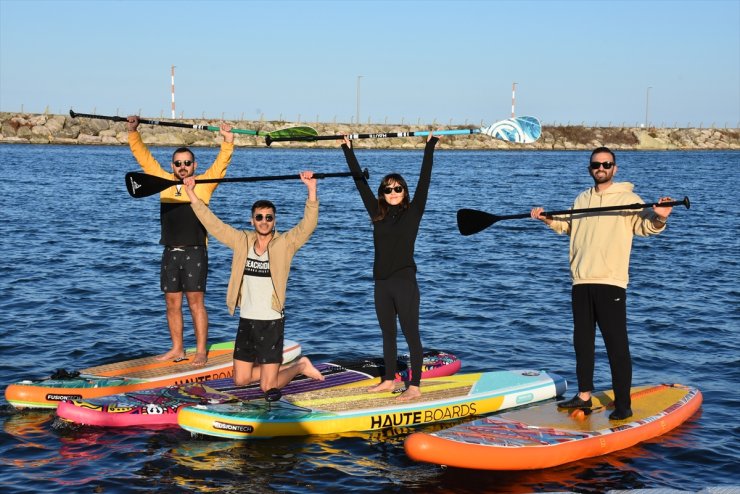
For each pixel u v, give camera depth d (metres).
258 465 6.47
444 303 12.56
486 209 27.48
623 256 6.99
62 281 13.77
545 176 47.75
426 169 7.61
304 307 12.27
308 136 7.98
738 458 6.64
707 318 11.53
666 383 8.56
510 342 10.37
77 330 10.62
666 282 14.18
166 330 10.75
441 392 7.86
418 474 6.34
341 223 23.00
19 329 10.55
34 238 18.70
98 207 26.23
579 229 7.17
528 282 14.27
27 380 7.97
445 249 18.00
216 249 17.73
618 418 7.14
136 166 49.44
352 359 8.84
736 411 7.77
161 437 7.05
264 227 7.06
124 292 13.05
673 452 6.77
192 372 8.38
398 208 7.47
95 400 7.48
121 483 6.11
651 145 111.19
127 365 8.55
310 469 6.41
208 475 6.27
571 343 10.33
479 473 6.36
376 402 7.52
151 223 22.22
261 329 7.20
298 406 7.37
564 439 6.64
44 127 80.50
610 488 6.11
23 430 7.18
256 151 88.25
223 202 29.88
